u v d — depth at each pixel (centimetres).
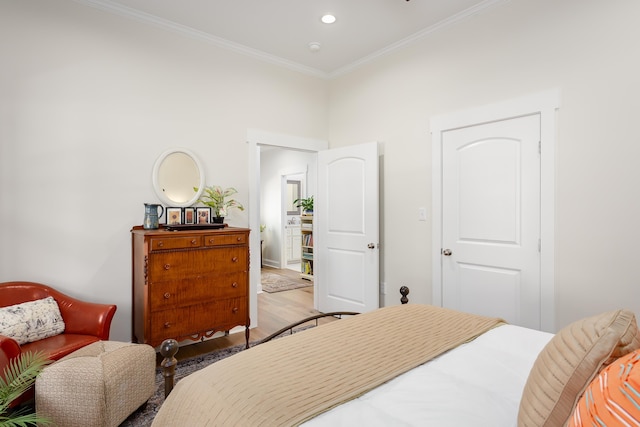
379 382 116
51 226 258
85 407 175
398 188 353
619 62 223
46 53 256
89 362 182
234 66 353
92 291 273
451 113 308
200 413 107
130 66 292
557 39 247
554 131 249
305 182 735
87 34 272
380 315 186
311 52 369
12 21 244
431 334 159
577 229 240
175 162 314
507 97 272
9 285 233
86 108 272
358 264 377
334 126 425
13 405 179
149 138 301
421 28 321
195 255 272
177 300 264
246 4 283
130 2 280
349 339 153
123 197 288
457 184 305
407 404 103
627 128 220
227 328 289
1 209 240
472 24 293
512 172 272
